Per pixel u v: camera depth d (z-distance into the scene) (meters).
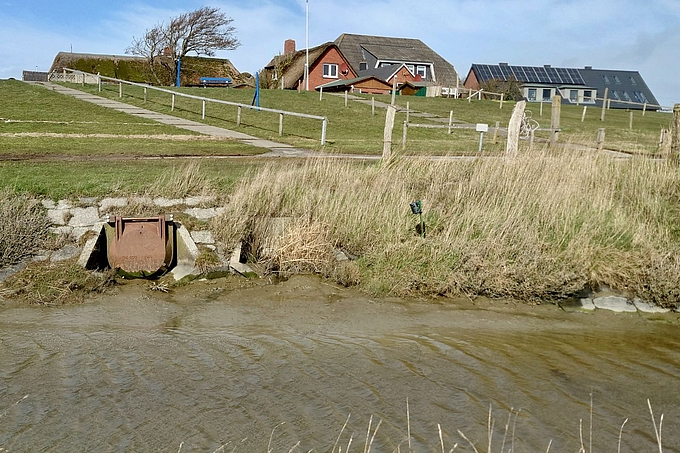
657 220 10.86
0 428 5.01
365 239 9.99
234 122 25.58
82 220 9.88
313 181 11.30
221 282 9.30
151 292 8.84
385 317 8.26
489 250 9.53
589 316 8.73
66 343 6.78
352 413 5.44
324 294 9.01
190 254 9.52
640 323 8.56
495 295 9.14
